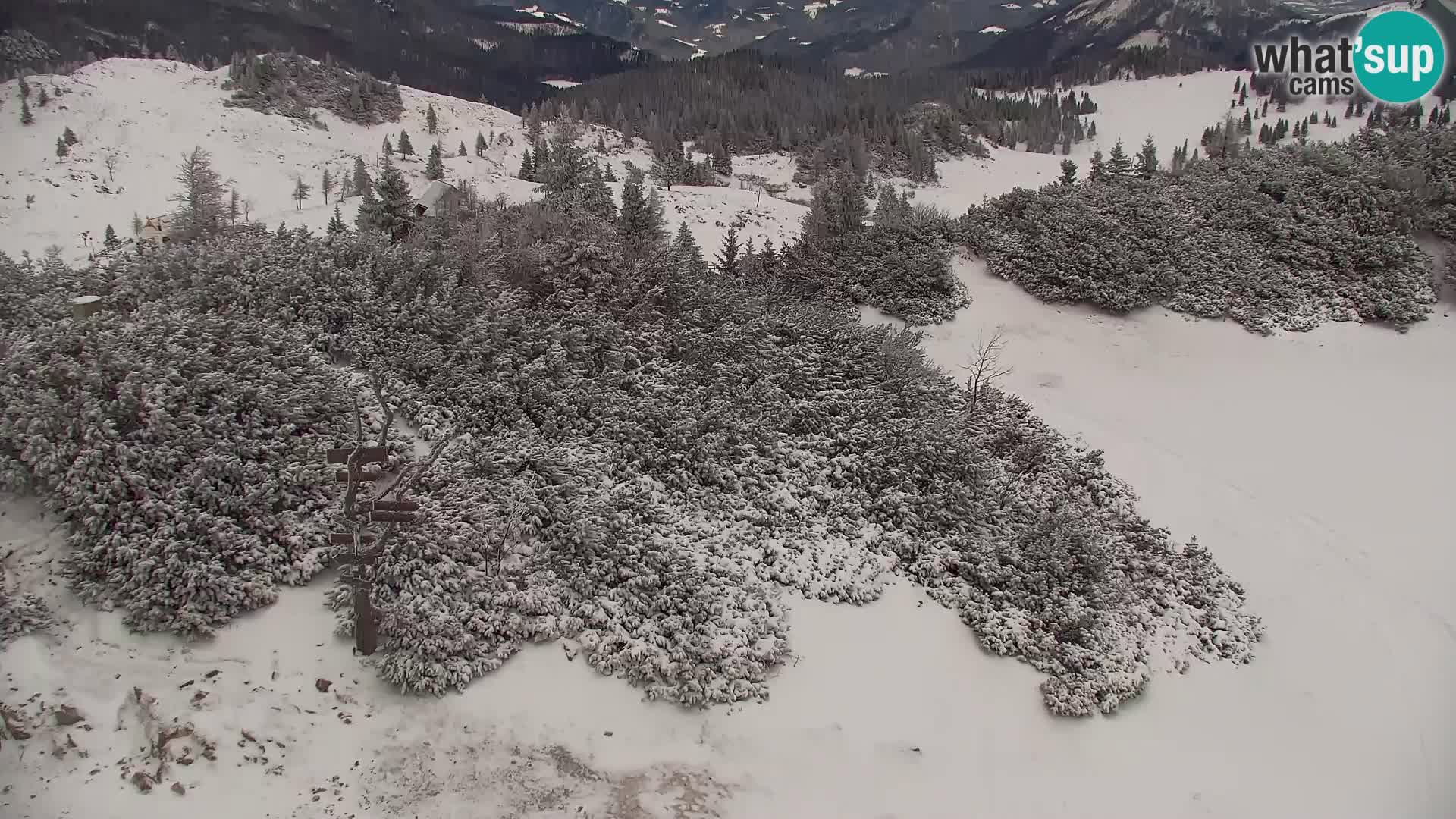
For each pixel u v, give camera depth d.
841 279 33.28
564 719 13.22
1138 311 32.31
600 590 15.18
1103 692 15.52
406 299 21.28
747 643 14.93
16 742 10.98
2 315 17.34
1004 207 38.44
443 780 11.93
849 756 13.62
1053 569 17.30
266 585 13.76
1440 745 15.99
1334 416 27.30
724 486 18.52
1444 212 35.47
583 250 23.67
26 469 13.88
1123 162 42.25
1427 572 20.81
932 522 18.77
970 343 30.67
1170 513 22.31
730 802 12.50
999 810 13.30
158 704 11.85
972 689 15.34
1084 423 26.42
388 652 13.27
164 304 18.27
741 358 22.36
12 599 12.57
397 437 17.11
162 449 14.28
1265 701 16.55
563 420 18.64
